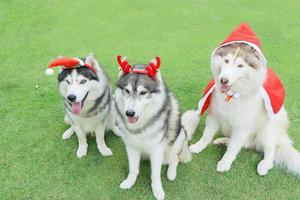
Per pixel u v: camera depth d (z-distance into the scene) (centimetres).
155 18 318
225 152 199
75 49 280
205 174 187
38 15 318
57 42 288
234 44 161
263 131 187
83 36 296
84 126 190
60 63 164
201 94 240
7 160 192
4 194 175
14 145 202
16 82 246
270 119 181
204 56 273
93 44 287
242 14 323
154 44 288
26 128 213
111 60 269
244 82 163
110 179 184
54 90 241
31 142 204
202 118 225
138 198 175
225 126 191
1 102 229
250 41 160
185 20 316
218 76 168
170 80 250
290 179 184
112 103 187
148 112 154
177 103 174
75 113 173
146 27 307
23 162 192
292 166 182
